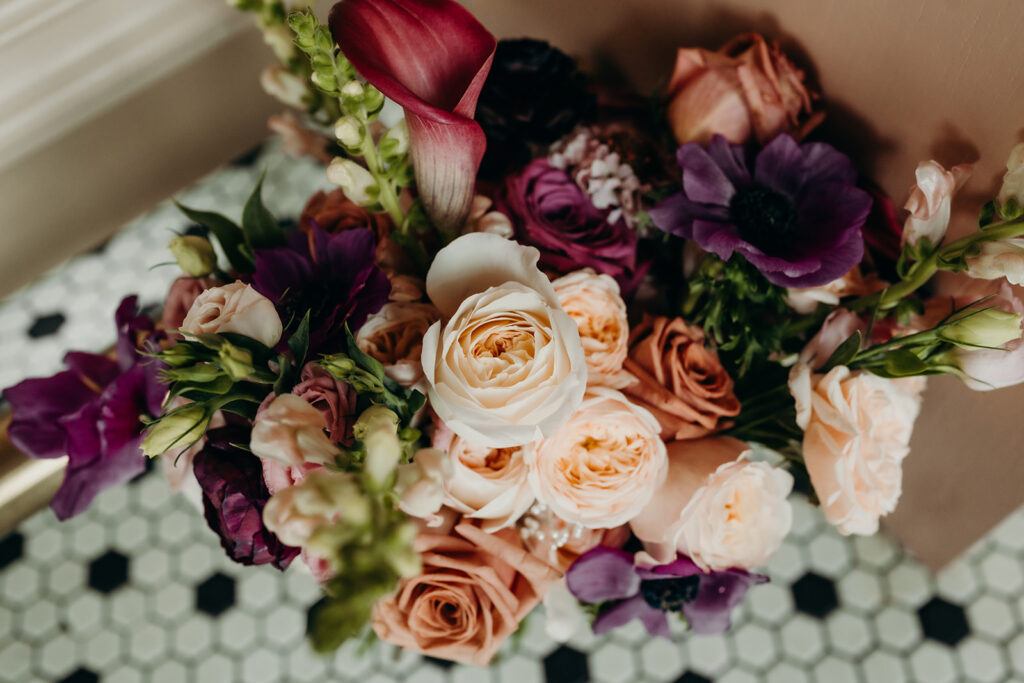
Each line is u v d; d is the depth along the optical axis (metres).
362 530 0.34
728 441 0.48
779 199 0.49
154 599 0.70
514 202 0.51
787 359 0.53
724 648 0.68
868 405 0.46
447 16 0.42
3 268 0.74
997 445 0.54
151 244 0.79
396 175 0.46
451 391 0.41
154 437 0.40
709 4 0.53
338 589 0.33
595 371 0.47
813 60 0.51
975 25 0.44
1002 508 0.57
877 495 0.46
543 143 0.53
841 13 0.48
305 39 0.42
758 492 0.47
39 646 0.69
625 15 0.57
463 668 0.68
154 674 0.68
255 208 0.49
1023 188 0.43
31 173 0.69
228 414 0.45
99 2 0.66
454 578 0.45
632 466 0.46
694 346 0.49
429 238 0.50
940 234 0.46
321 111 0.58
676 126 0.52
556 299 0.42
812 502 0.52
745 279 0.48
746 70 0.49
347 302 0.44
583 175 0.51
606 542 0.49
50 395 0.54
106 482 0.50
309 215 0.55
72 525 0.72
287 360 0.42
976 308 0.45
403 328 0.46
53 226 0.74
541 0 0.62
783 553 0.70
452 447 0.44
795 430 0.50
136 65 0.69
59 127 0.68
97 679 0.68
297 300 0.46
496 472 0.45
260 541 0.43
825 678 0.67
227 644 0.69
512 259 0.43
